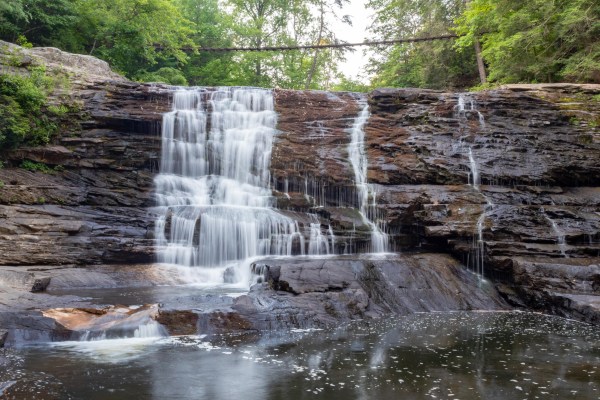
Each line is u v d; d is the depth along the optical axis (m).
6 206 13.45
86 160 16.42
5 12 19.12
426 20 31.09
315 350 7.92
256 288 11.13
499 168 16.55
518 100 18.53
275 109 20.06
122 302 9.91
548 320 10.57
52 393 5.87
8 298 9.35
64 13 21.80
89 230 13.70
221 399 5.78
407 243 15.36
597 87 18.80
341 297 10.70
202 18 36.25
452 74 29.84
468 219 14.16
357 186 16.70
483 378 6.64
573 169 16.42
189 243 14.28
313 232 14.95
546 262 12.22
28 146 15.99
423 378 6.61
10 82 15.80
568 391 6.18
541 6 19.33
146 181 16.66
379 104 19.97
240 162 18.12
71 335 8.21
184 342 8.27
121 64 26.66
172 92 19.27
